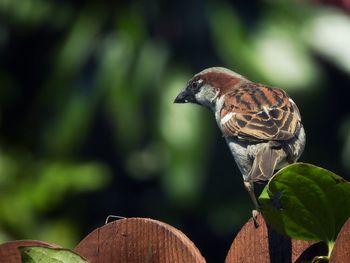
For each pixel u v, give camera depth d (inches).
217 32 476.1
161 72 481.7
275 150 275.6
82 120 484.1
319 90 478.3
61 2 516.4
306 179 200.4
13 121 526.9
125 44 485.4
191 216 530.0
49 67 533.6
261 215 211.3
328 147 534.6
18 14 521.0
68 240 464.4
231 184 515.8
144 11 491.8
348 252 193.5
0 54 536.1
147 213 539.5
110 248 211.5
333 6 494.0
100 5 498.6
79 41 492.7
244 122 285.9
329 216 203.5
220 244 538.6
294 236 206.2
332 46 485.1
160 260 207.2
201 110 472.4
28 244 207.2
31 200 459.5
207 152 469.1
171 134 467.8
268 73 467.8
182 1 489.4
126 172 536.1
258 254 211.3
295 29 484.4
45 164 483.8
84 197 503.8
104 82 481.7
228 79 322.7
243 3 487.8
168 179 469.7
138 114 479.8
